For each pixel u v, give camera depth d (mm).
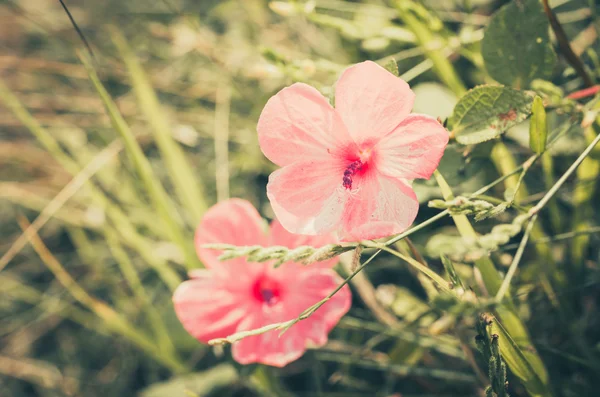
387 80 204
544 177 285
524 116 218
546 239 247
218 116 347
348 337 303
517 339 233
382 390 286
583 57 290
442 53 282
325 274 241
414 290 302
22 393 352
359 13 310
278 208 214
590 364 253
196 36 351
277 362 240
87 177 319
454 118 223
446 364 278
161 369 334
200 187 355
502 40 241
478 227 272
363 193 213
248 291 245
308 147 213
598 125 249
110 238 315
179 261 330
